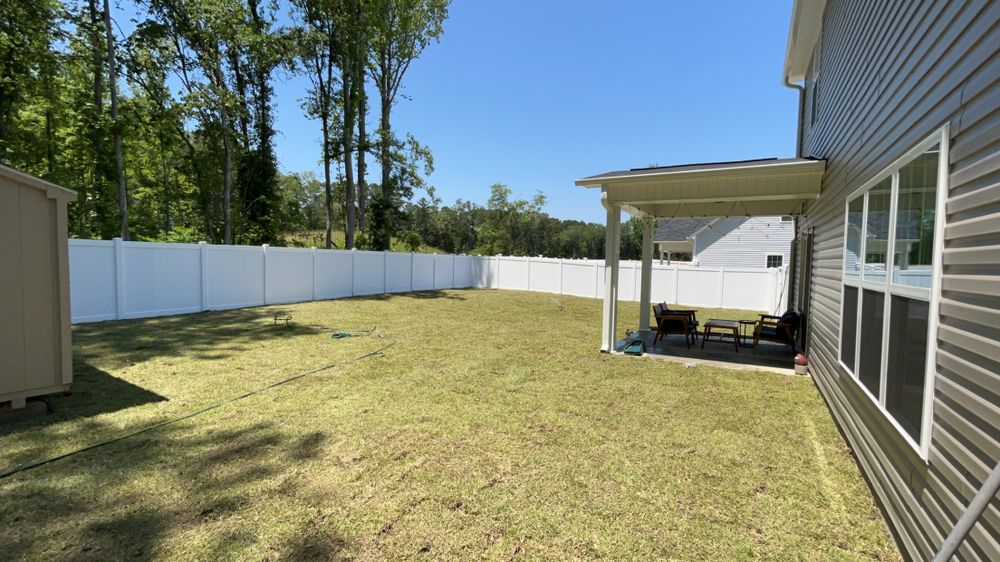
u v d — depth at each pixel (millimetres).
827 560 2352
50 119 16047
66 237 4305
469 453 3535
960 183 1971
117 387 5086
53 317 4234
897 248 2742
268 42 16781
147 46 14664
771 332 7996
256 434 3834
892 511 2604
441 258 19531
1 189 3902
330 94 19219
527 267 19531
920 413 2303
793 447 3781
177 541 2387
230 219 17828
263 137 18906
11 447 3490
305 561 2254
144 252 9883
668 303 15547
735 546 2449
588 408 4652
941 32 2248
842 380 4129
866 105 3779
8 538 2373
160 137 16094
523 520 2650
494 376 5840
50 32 12539
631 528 2594
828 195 5398
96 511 2652
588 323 10672
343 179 21844
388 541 2432
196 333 8367
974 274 1806
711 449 3707
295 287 13406
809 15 6789
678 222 28562
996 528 1534
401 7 19953
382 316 11180
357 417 4270
